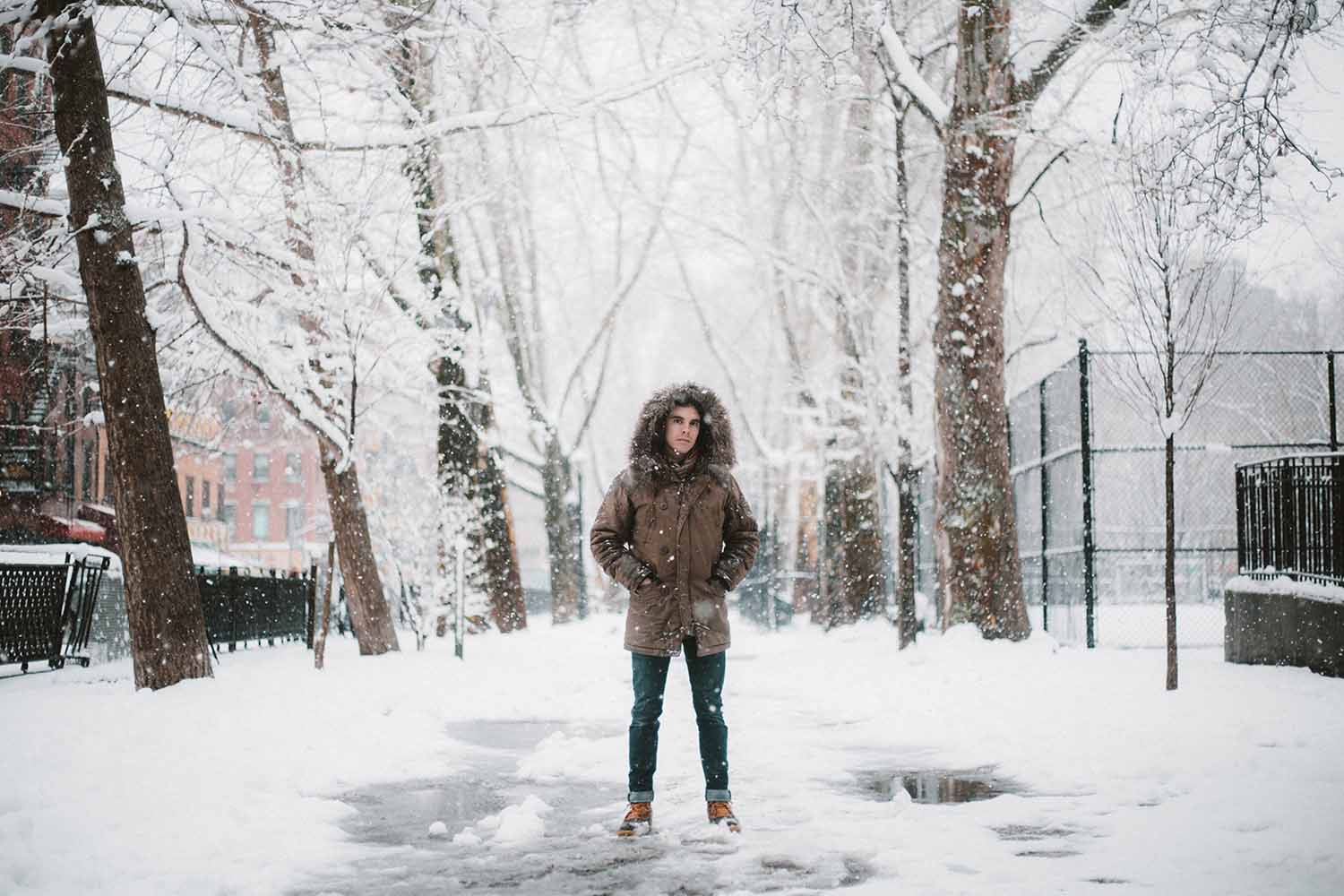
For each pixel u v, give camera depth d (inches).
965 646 650.2
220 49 525.7
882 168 1022.4
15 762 290.7
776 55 589.0
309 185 627.2
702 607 241.1
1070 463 689.6
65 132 455.5
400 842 230.8
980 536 679.1
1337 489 456.1
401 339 730.8
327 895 191.6
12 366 764.0
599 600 1723.7
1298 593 462.6
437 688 488.7
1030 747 323.3
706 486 244.2
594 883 197.8
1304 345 1177.4
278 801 259.9
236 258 597.3
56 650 564.1
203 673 460.4
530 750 350.3
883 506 1146.7
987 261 696.4
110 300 456.1
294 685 460.8
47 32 452.4
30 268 568.7
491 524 990.4
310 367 621.9
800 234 1296.8
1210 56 479.8
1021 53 732.0
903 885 190.4
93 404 765.9
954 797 267.1
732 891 191.6
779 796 271.7
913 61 843.4
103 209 458.6
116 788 265.0
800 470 1509.6
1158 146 422.9
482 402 939.3
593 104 694.5
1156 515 1139.3
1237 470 537.6
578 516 1439.5
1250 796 243.4
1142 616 932.0
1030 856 208.2
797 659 681.0
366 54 624.7
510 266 1331.2
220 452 825.5
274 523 2866.6
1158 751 299.1
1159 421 418.9
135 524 454.3
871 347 1026.1
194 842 221.1
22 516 855.7
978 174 698.8
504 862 213.6
